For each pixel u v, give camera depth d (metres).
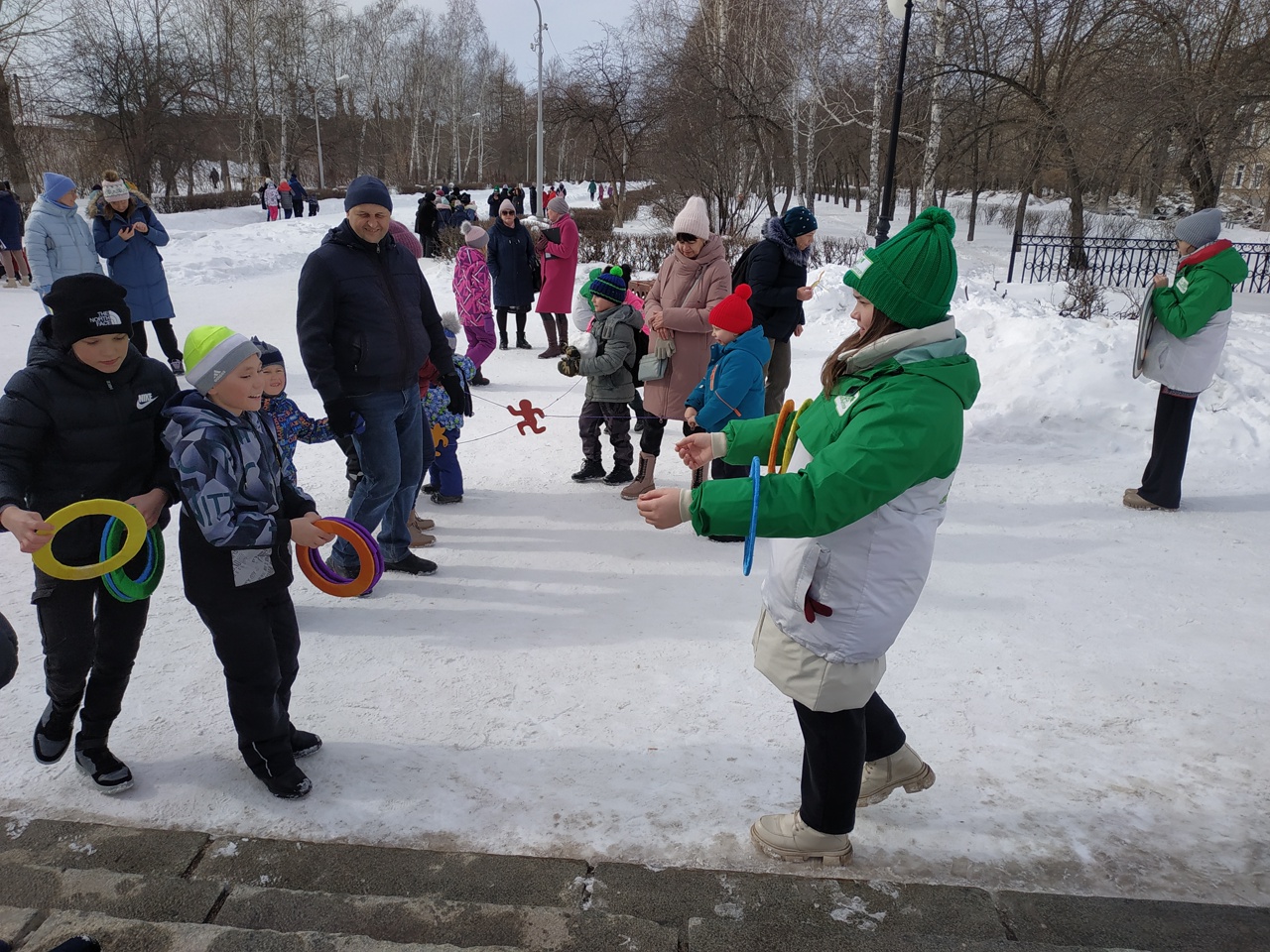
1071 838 2.64
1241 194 37.06
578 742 3.12
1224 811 2.77
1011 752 3.07
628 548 4.88
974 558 4.71
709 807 2.77
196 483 2.45
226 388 2.51
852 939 2.07
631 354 5.65
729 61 24.95
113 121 34.97
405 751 3.06
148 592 2.66
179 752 3.03
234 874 2.44
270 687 2.70
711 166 24.55
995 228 35.78
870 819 2.72
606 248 17.00
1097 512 5.36
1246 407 6.66
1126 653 3.75
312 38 52.94
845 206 45.22
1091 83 19.22
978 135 25.67
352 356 3.98
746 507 1.93
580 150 49.72
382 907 2.20
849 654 2.17
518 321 10.47
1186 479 5.93
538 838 2.63
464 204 21.86
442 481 5.51
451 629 3.95
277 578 2.65
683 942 2.11
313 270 3.86
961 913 2.25
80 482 2.59
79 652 2.70
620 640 3.86
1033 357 7.34
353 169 62.22
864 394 2.02
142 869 2.45
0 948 1.80
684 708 3.34
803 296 5.54
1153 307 5.07
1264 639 3.88
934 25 21.80
